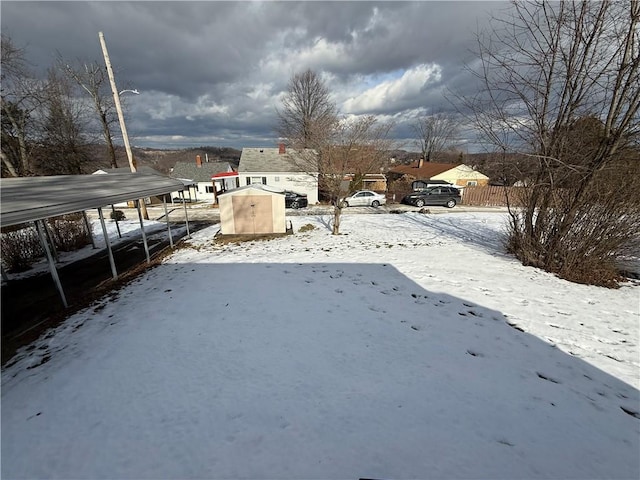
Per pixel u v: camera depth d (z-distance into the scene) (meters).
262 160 27.02
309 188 25.62
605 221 7.48
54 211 6.11
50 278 8.88
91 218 19.31
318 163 14.10
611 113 7.14
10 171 19.81
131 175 12.92
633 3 6.39
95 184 9.61
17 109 20.47
